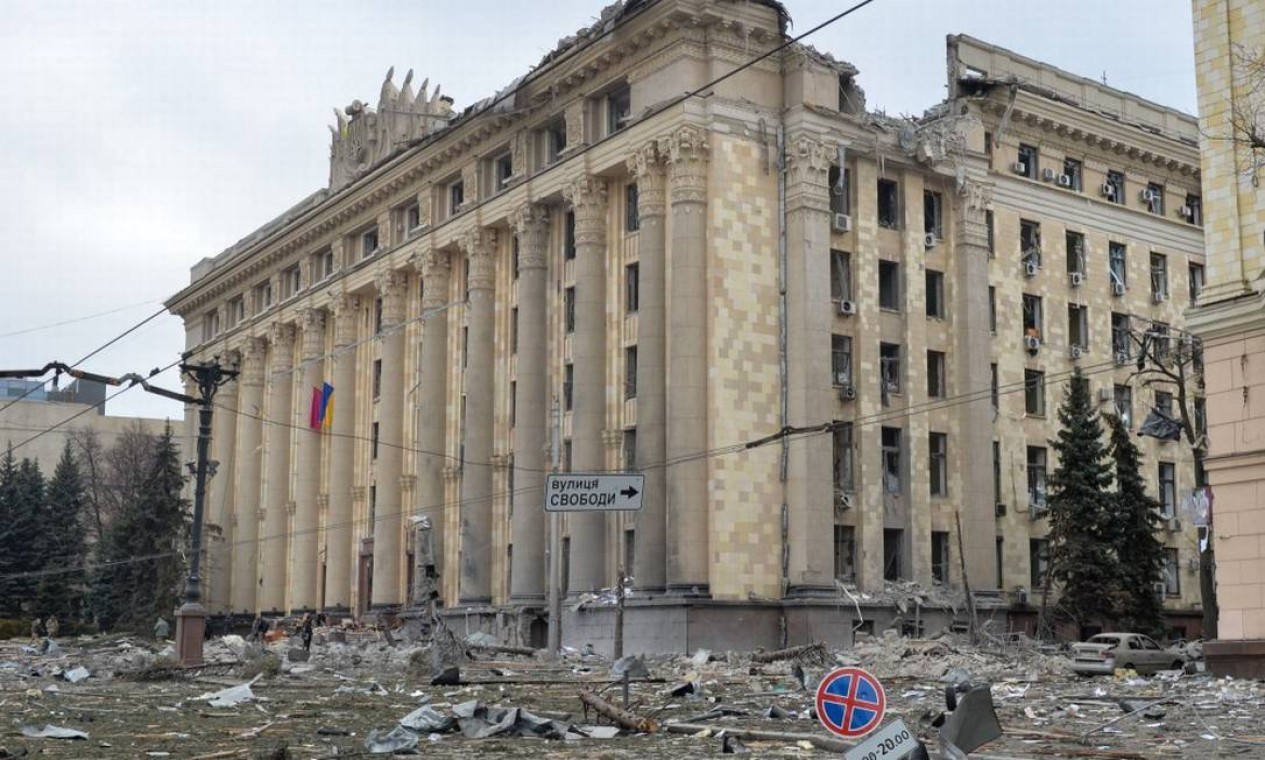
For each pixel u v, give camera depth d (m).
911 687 27.67
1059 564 46.84
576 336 48.09
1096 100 56.44
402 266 60.31
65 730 15.83
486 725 16.23
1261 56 26.72
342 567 64.00
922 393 48.34
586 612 45.34
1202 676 29.06
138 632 68.88
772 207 45.72
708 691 25.14
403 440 60.16
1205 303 27.45
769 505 44.09
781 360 45.03
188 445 84.25
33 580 82.25
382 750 14.23
